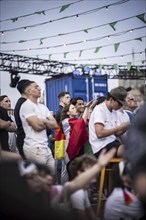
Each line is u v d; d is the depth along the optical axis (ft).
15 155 11.18
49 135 21.72
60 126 17.62
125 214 9.45
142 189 5.06
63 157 17.44
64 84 41.52
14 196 4.33
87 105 17.99
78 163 10.91
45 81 44.75
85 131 17.16
